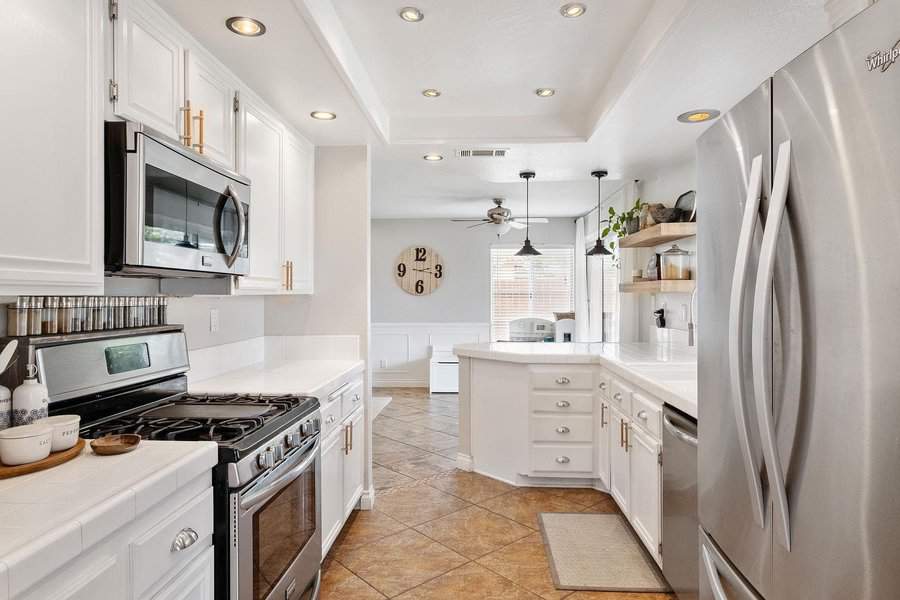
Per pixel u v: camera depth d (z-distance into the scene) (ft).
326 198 11.28
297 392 7.68
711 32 6.61
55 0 4.20
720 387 5.00
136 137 4.96
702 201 5.44
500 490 12.05
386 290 25.70
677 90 8.49
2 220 3.72
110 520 3.49
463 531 9.95
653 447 8.16
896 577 2.84
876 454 2.96
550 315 25.53
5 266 3.76
